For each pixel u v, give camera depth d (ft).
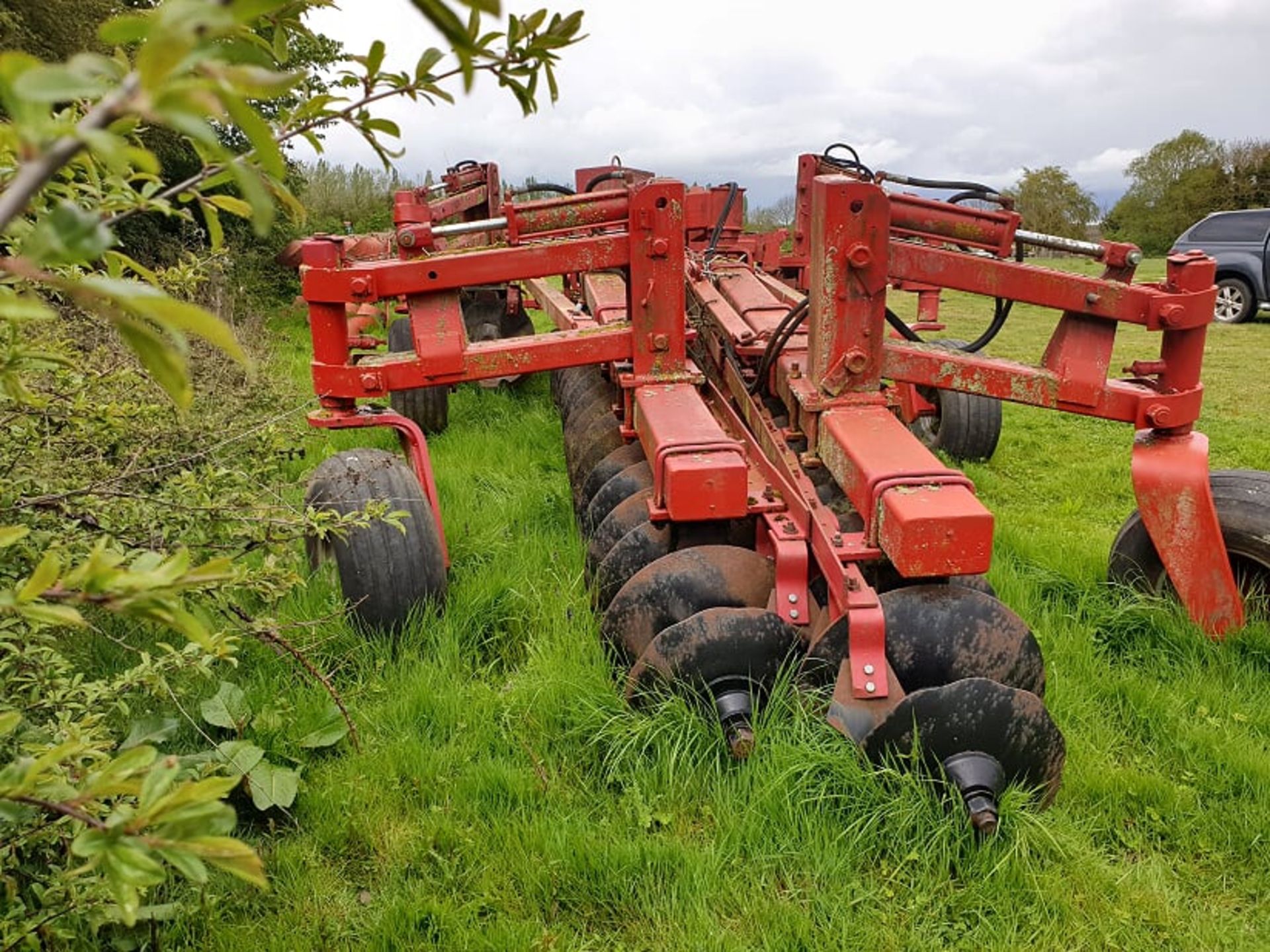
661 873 8.48
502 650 12.52
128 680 6.95
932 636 9.37
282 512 8.75
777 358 13.16
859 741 9.05
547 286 22.84
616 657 10.92
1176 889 8.54
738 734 9.27
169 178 34.81
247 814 9.34
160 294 2.20
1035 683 9.64
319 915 8.14
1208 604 12.13
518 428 22.74
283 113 4.30
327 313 12.05
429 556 12.25
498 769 9.71
